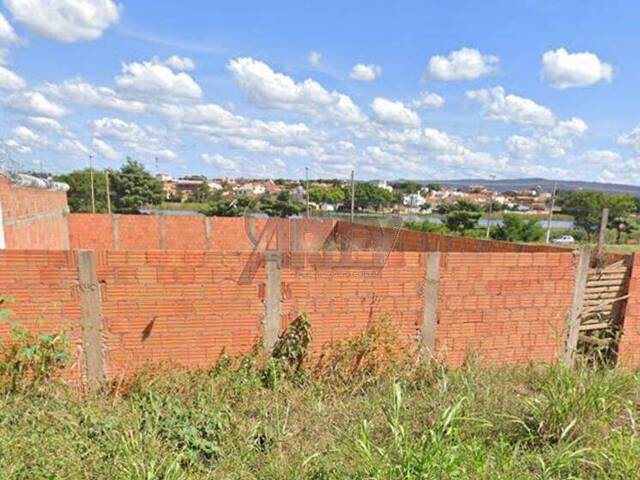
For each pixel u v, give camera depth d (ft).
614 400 9.64
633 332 14.28
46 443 7.71
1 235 13.78
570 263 13.52
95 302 10.19
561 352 13.79
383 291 12.21
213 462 8.08
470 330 13.05
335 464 7.69
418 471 6.67
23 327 9.79
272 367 11.22
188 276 10.75
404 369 12.26
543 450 8.60
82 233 31.42
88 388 10.30
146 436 8.25
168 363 10.86
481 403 10.37
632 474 7.50
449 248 21.38
